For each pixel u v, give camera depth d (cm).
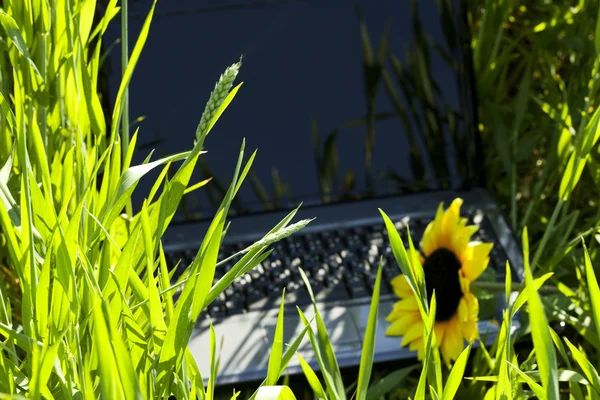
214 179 149
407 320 125
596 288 96
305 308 132
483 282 128
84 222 100
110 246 99
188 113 148
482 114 158
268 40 150
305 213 148
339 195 149
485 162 155
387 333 125
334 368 100
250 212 149
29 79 109
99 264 97
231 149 149
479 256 122
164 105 148
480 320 126
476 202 146
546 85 160
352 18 150
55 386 95
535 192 142
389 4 150
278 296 133
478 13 168
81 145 107
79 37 106
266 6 150
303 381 123
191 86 149
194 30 149
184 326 93
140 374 92
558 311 123
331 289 134
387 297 132
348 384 125
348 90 150
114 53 145
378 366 124
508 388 96
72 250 95
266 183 149
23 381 95
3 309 98
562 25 160
